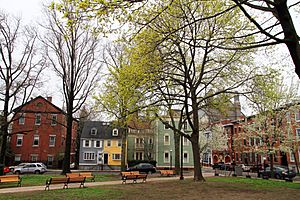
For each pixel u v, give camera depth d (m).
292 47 5.43
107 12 5.30
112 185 18.36
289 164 42.47
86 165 54.81
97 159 55.34
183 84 17.72
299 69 5.38
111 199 11.53
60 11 5.37
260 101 17.59
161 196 12.35
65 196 12.41
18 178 18.92
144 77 13.23
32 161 48.50
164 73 15.38
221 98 20.38
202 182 18.19
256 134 33.03
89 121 59.31
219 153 67.50
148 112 17.17
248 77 18.17
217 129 53.94
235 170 31.88
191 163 52.44
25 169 37.12
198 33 14.49
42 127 49.88
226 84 19.98
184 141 53.34
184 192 13.68
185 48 17.88
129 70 13.07
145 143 54.25
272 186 16.84
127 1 5.41
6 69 23.38
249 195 12.69
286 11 5.41
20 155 48.41
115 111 22.84
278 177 29.92
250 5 6.10
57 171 42.03
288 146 33.50
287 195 12.77
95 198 11.83
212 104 20.55
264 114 25.70
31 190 15.63
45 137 49.72
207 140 56.66
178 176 29.59
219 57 19.19
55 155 49.28
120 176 27.81
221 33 14.48
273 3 5.47
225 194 12.96
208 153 72.69
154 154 53.78
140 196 12.41
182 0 9.29
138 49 10.87
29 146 49.03
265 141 29.91
